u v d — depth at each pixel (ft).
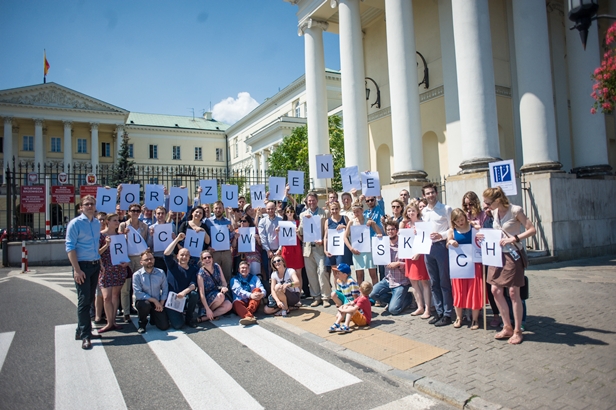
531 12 38.40
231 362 16.42
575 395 12.00
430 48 53.42
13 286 36.76
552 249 36.27
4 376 15.33
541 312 20.61
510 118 49.88
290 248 25.54
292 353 17.28
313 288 25.89
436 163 53.11
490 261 16.76
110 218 21.97
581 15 14.46
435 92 52.47
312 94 57.41
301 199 55.62
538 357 14.92
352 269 35.94
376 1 56.08
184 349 18.17
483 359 15.11
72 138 166.91
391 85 42.96
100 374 15.43
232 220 29.35
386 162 63.00
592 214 40.14
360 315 20.06
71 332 21.08
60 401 13.24
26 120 156.46
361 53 50.60
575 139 46.62
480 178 35.24
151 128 187.11
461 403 12.04
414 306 23.56
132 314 25.14
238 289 23.54
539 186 37.29
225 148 203.51
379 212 26.58
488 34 37.19
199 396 13.43
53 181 70.74
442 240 19.70
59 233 57.47
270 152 132.77
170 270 22.72
